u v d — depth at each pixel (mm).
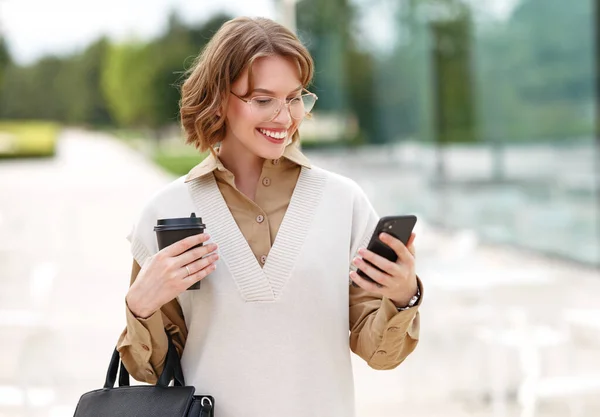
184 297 2027
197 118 1980
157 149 53406
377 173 11375
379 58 11008
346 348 2020
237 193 2037
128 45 54812
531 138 8695
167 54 53094
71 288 8594
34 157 43469
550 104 8328
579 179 8016
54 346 5949
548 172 8484
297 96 1940
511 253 9281
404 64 10594
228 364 1941
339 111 11750
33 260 10422
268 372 1934
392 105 10953
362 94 11383
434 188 10484
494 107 9250
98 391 1946
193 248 1868
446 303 6305
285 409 1927
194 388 1904
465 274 5863
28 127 65688
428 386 5434
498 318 5828
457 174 10023
